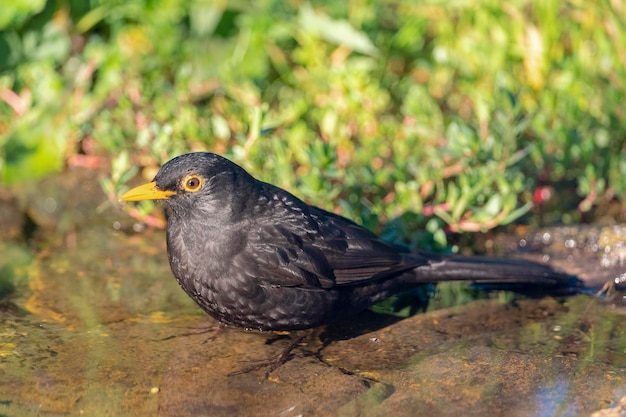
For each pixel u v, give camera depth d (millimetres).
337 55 14273
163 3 14359
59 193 12609
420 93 13273
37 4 13828
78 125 13086
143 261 11156
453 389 8023
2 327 9305
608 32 13242
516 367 8438
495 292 10453
